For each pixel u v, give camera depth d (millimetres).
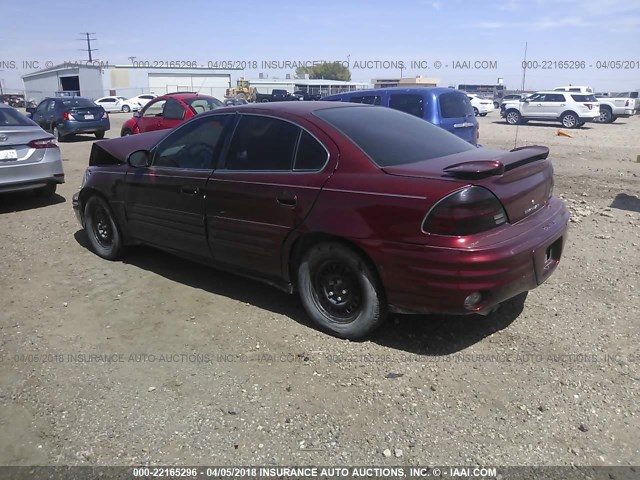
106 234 5629
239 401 3154
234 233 4195
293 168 3900
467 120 9578
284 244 3898
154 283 4969
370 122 4141
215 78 61281
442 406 3072
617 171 11406
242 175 4125
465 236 3189
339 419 2979
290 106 4254
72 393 3277
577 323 4000
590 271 5031
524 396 3148
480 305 3281
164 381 3375
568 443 2770
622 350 3615
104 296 4695
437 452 2721
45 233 6715
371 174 3541
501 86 62812
